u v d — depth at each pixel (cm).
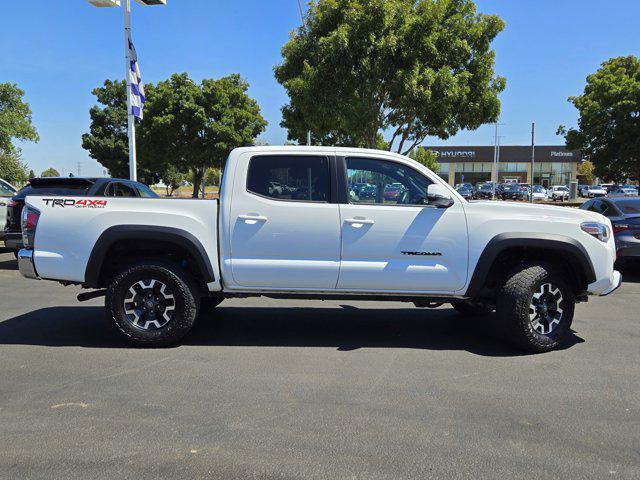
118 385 427
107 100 4059
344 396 408
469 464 308
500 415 375
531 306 514
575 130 2816
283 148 522
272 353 517
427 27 1434
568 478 294
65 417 367
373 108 1501
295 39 1617
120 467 302
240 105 3309
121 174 4131
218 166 3419
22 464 304
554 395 413
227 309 710
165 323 525
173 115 3094
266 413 376
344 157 523
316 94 1497
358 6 1442
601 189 5212
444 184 525
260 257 512
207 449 323
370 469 302
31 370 461
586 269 518
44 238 510
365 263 511
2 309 696
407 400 401
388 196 525
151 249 535
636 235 952
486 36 1554
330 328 616
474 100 1575
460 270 513
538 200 4812
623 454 321
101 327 606
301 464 307
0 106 3438
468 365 486
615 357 511
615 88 2516
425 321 656
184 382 435
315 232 507
